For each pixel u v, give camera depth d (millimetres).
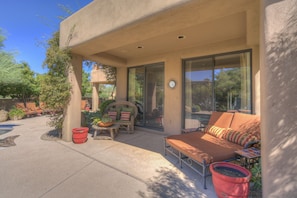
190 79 5270
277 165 1537
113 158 3480
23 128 6496
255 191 2133
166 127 5566
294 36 1488
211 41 4531
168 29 3117
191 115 5234
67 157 3521
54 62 4484
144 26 2994
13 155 3613
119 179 2621
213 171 2049
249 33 3297
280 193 1520
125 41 3797
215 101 4797
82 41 4004
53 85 4570
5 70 7566
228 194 1867
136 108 6328
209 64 4891
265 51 1634
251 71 4156
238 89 4410
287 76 1511
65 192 2260
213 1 2217
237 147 2869
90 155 3646
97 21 3621
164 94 5691
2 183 2467
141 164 3184
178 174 2789
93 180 2588
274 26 1577
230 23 3473
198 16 2629
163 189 2350
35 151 3883
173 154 3400
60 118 5012
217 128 3691
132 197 2164
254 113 4000
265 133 1625
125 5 3066
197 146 2941
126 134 5645
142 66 6570
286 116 1510
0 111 8281
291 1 1511
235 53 4414
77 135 4441
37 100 11344
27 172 2830
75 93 4824
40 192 2254
